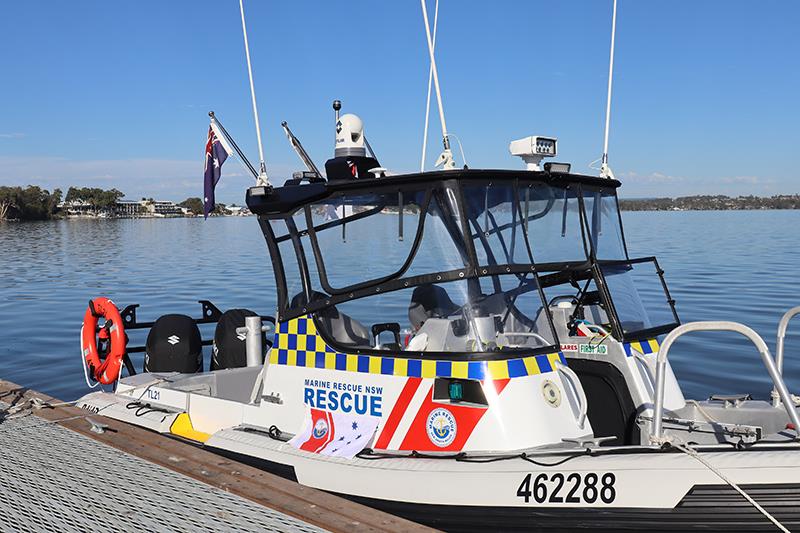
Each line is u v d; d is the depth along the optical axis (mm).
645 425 4785
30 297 16109
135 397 6219
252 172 5652
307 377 4895
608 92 5414
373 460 4359
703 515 3660
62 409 6129
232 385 6188
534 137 5094
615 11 5316
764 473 3572
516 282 4660
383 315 4699
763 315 12445
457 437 4266
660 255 22609
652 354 5051
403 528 3758
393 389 4496
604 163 5441
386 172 5000
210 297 15078
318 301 4887
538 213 4953
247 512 4051
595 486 3850
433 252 4547
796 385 8453
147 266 21781
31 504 4301
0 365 10258
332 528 3783
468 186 4559
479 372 4266
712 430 4504
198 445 5434
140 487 4457
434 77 4746
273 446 4809
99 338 6977
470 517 4043
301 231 5027
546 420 4246
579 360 5086
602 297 5055
